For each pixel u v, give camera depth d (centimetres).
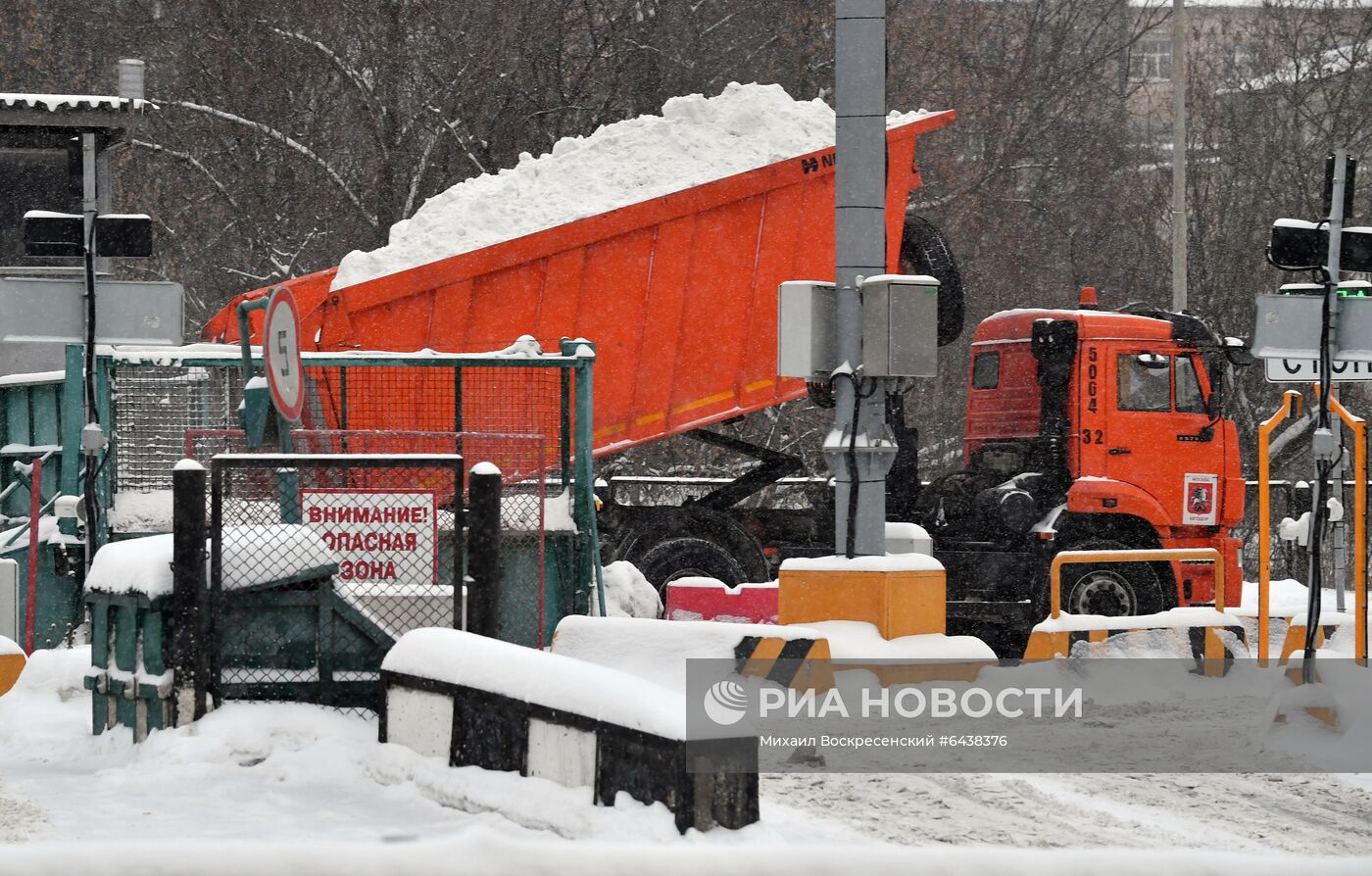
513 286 2964
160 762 1692
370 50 5381
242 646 1838
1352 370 2369
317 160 5275
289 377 1983
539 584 2473
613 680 1464
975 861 1223
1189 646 2538
